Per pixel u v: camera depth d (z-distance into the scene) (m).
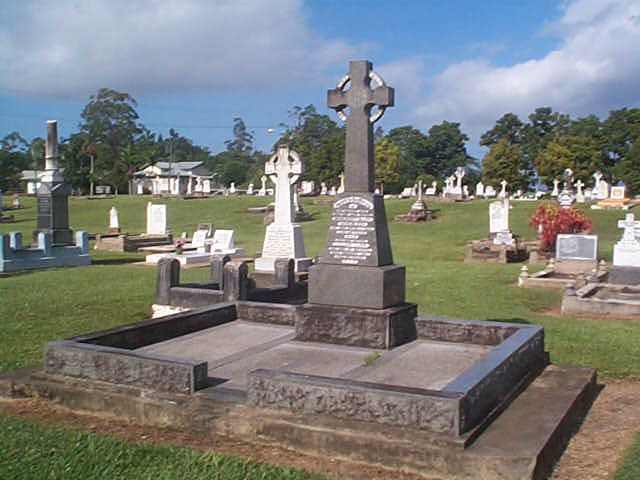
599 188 58.66
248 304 10.62
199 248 27.20
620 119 87.88
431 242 34.22
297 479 5.15
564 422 6.18
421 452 5.27
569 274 19.78
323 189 75.81
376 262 8.73
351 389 5.68
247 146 185.25
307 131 126.00
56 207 24.16
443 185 106.94
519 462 5.09
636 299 14.21
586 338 11.03
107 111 131.12
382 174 94.31
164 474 5.26
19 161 112.00
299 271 18.64
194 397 6.36
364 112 8.88
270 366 7.80
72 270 20.41
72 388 6.83
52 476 5.25
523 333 7.96
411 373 7.43
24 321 11.92
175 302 12.80
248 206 56.09
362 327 8.59
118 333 8.35
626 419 7.05
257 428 5.89
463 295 15.67
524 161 97.00
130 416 6.50
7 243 20.55
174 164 125.56
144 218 54.50
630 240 18.41
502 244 26.94
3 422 6.45
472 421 5.64
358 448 5.48
